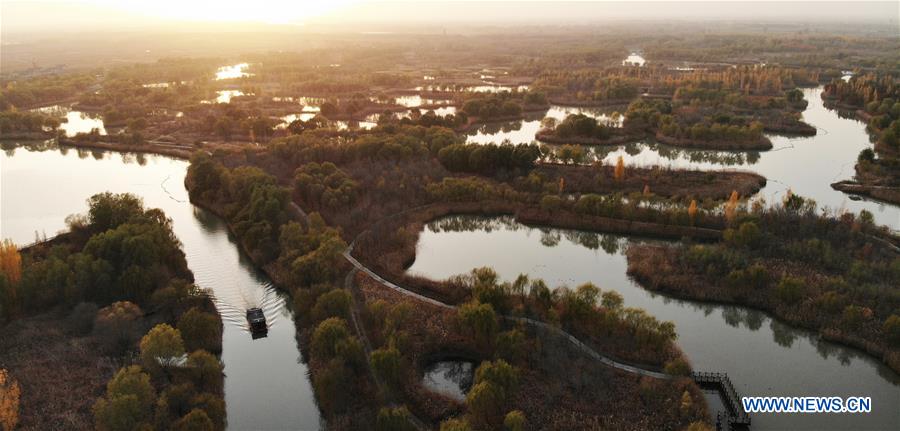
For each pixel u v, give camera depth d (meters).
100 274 109.81
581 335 99.50
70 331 100.75
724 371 95.31
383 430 74.62
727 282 116.56
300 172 174.12
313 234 127.06
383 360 83.50
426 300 112.06
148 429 72.56
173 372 88.31
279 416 86.00
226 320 110.06
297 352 101.06
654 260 128.50
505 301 103.19
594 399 84.06
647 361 93.06
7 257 106.75
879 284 111.12
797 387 91.38
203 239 147.12
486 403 77.12
